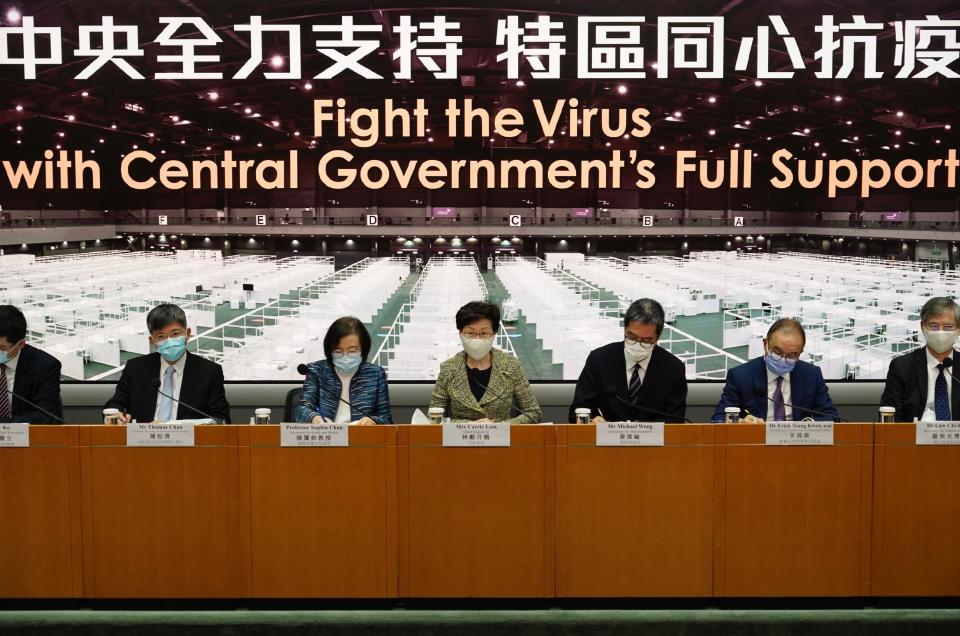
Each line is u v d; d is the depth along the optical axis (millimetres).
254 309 17906
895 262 21969
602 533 2742
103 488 2709
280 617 2760
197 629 2738
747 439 2717
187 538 2729
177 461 2709
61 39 5727
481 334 3205
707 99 6105
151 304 17141
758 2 5758
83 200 11203
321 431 2701
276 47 5867
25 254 21547
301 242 11820
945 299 3246
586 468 2725
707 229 11141
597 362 3398
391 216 11094
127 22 5746
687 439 2713
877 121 6148
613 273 24078
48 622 2713
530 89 6012
